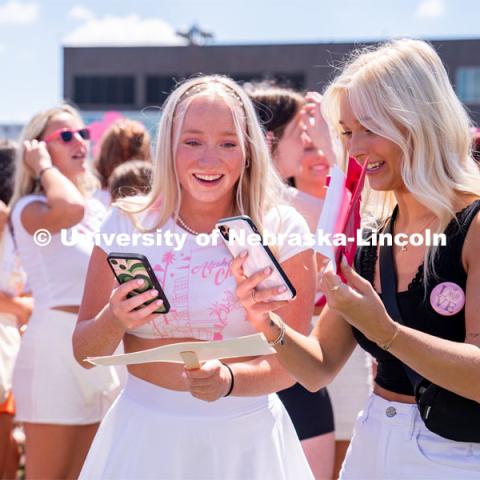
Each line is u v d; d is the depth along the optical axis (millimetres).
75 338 2893
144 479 2812
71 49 42844
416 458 2521
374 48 2986
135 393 2928
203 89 2906
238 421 2850
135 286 2580
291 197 4324
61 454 4234
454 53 37875
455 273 2445
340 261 2361
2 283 4574
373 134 2541
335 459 4422
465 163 2557
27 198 4355
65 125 4754
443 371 2307
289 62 40375
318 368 2719
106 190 5363
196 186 2859
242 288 2553
